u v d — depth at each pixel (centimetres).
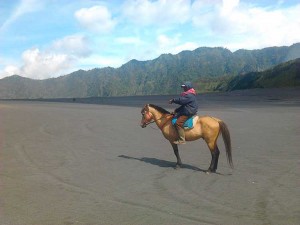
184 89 1373
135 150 1761
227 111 3953
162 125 1425
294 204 948
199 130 1330
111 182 1195
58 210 923
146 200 1005
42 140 2034
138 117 3316
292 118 3073
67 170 1359
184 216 877
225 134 1301
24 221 848
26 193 1072
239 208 929
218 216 874
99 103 6675
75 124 2770
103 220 855
